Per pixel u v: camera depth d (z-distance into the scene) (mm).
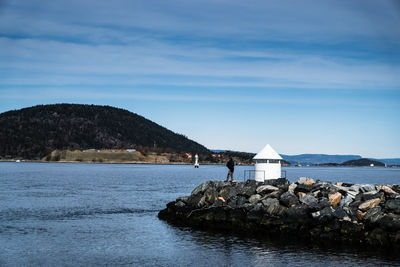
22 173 154250
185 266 22953
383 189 32312
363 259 23984
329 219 29000
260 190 35156
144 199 57844
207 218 34125
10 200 53844
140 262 23703
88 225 35000
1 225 34469
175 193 68875
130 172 182875
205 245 27391
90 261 23891
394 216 27359
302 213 30234
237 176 154000
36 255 25094
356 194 32031
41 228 33438
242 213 32844
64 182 98125
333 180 136250
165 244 27812
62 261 23875
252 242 28094
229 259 24141
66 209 45438
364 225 28141
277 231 30469
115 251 26109
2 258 24375
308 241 28219
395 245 26250
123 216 40375
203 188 38531
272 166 40688
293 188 34531
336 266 22812
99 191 71312
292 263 23344
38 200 54500
